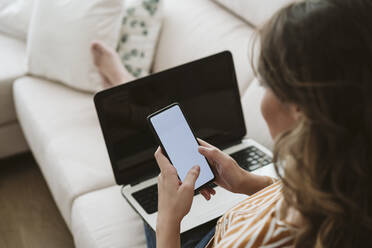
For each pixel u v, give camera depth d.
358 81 0.48
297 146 0.52
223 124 1.21
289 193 0.57
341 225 0.54
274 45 0.52
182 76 1.17
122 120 1.11
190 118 1.17
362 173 0.50
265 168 1.13
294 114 0.55
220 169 0.88
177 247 0.72
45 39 1.68
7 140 1.89
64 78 1.67
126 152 1.12
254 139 1.28
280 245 0.58
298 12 0.51
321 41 0.48
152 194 1.08
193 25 1.60
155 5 1.64
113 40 1.63
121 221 1.11
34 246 1.63
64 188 1.27
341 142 0.50
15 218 1.75
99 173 1.29
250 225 0.62
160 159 0.79
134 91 1.12
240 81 1.40
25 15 1.96
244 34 1.48
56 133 1.45
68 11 1.65
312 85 0.49
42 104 1.60
